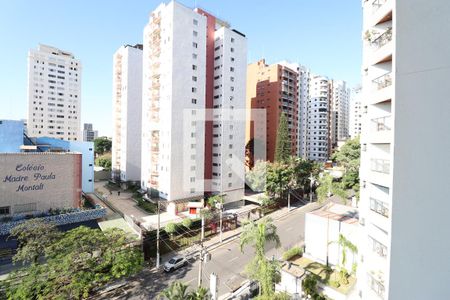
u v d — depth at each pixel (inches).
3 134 1191.6
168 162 1261.1
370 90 452.1
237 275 702.5
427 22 205.3
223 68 1424.7
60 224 920.3
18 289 481.4
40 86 3132.4
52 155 989.8
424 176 206.2
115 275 575.8
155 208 1268.5
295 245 883.4
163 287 643.5
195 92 1338.6
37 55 3102.9
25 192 929.5
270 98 2094.0
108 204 1322.6
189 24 1311.5
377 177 409.7
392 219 224.1
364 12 505.7
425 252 205.2
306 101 2613.2
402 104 219.0
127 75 1804.9
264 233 551.5
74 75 3373.5
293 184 1485.0
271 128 2078.0
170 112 1251.8
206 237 968.9
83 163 1448.1
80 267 566.6
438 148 199.3
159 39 1362.0
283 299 534.9
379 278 392.5
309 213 792.9
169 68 1264.8
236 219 1090.7
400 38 220.1
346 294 575.2
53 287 502.6
